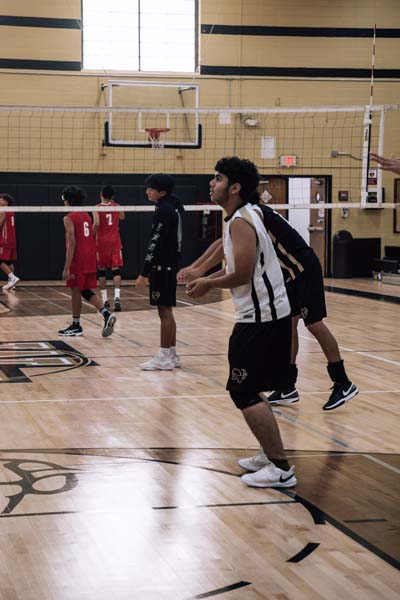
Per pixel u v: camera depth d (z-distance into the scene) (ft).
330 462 16.16
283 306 14.07
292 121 61.00
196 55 59.88
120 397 21.95
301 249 19.13
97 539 12.07
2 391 22.67
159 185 24.89
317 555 11.54
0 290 51.75
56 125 57.67
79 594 10.23
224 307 43.19
